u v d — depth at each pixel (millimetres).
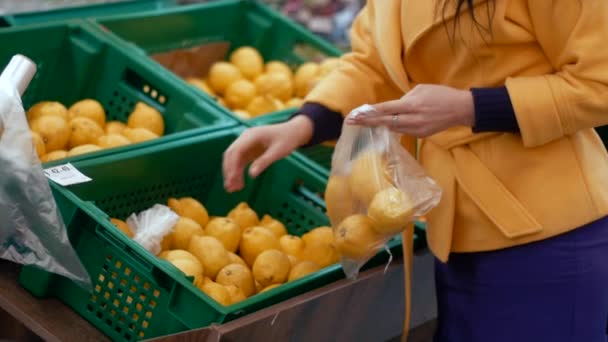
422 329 2477
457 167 1923
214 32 3492
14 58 1856
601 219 1898
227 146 2645
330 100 2076
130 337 1986
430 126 1787
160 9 3354
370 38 2100
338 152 1968
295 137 2064
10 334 2527
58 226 1847
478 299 1989
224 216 2691
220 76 3330
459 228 1966
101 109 2777
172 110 2807
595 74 1715
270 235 2383
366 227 1877
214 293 2043
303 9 4809
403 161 1902
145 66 2832
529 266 1896
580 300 1896
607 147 2377
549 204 1853
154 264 1912
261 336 1878
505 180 1886
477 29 1764
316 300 1994
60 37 2885
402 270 2236
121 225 2219
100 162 2314
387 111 1785
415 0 1840
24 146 1793
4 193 1795
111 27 3117
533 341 1935
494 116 1771
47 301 2072
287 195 2658
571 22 1717
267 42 3566
